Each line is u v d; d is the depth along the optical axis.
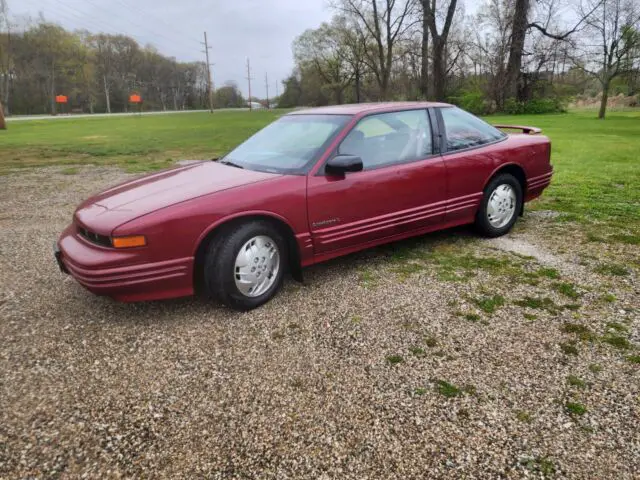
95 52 94.94
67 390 2.41
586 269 3.76
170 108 117.19
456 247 4.40
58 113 85.31
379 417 2.15
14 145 16.45
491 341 2.75
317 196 3.40
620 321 2.93
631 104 46.38
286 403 2.27
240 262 3.13
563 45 30.33
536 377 2.40
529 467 1.84
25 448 2.02
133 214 2.91
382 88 40.38
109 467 1.91
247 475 1.85
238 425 2.13
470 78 43.88
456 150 4.22
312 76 69.19
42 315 3.25
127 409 2.26
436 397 2.27
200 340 2.88
